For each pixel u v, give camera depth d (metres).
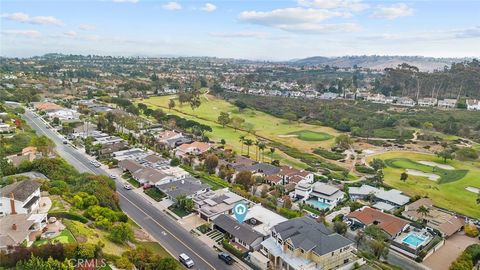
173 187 117.75
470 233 101.19
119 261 66.31
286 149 186.62
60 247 64.19
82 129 194.75
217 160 143.00
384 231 95.62
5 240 67.25
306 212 111.38
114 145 165.25
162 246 86.50
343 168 159.50
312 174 138.62
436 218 105.38
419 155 181.62
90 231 77.69
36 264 59.88
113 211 90.81
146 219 100.56
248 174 126.88
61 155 154.38
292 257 79.06
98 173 135.62
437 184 141.50
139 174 129.00
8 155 136.00
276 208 107.94
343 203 120.06
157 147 170.88
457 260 81.56
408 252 90.12
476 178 148.12
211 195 113.56
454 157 172.25
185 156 157.75
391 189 132.12
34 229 74.62
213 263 81.06
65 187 101.88
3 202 83.12
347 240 81.31
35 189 90.25
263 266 79.12
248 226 92.12
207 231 95.50
